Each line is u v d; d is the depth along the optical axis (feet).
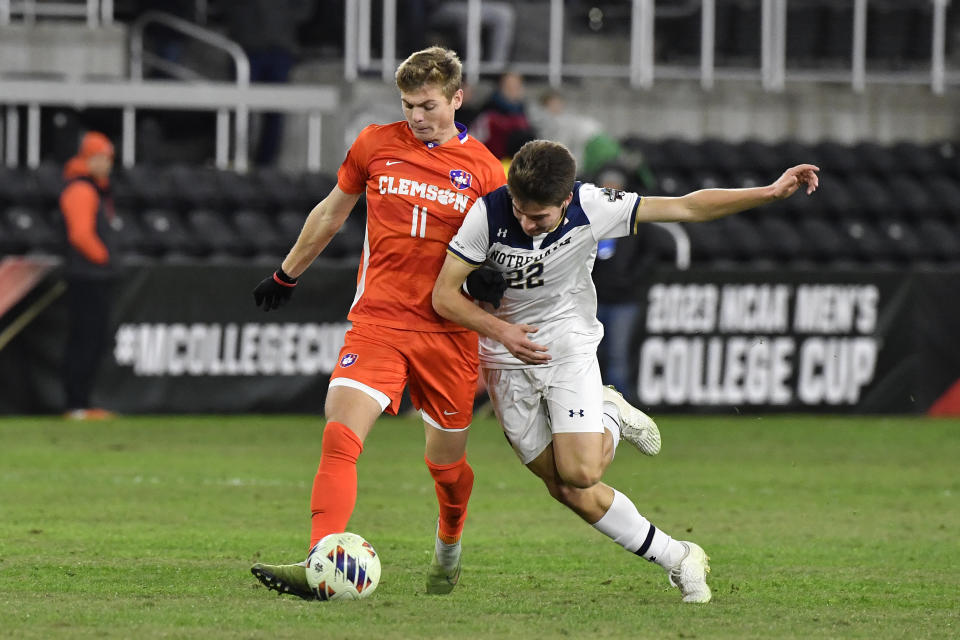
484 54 213.05
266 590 62.28
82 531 80.74
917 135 215.31
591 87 205.05
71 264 141.69
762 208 184.65
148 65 205.05
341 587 56.29
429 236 59.06
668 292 155.33
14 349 145.59
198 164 200.85
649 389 155.33
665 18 228.84
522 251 57.47
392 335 59.41
